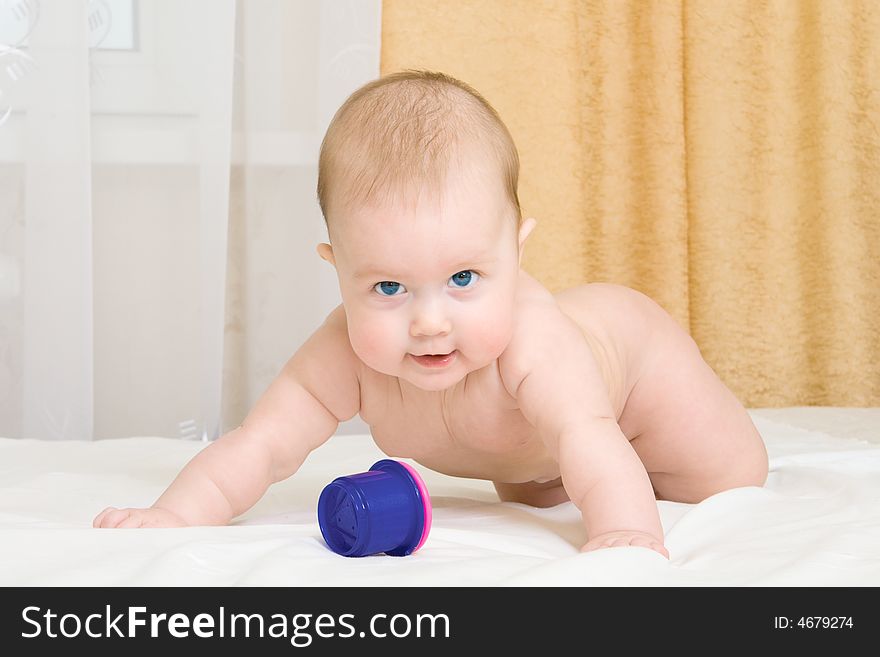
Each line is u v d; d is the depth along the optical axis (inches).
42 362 89.7
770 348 104.1
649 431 53.7
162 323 95.1
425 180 40.8
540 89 98.7
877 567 35.0
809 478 54.5
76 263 89.7
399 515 37.4
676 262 101.3
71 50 89.6
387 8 97.3
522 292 47.6
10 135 89.7
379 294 41.8
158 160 93.7
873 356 104.6
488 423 46.9
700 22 101.8
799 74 103.9
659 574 34.2
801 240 104.6
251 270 96.1
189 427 95.3
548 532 44.3
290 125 96.3
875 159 103.7
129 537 38.0
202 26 92.7
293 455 48.3
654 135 101.5
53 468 60.9
